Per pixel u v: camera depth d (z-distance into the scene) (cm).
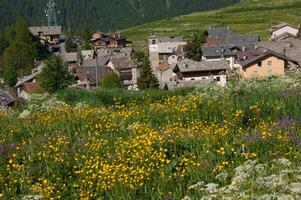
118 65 12638
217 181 1355
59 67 7144
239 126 1964
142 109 2359
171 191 1342
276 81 2903
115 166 1453
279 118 2059
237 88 2722
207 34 16925
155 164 1497
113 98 3081
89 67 11888
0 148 1738
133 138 1734
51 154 1658
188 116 2141
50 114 2334
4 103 6306
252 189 1070
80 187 1402
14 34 17438
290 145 1589
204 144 1605
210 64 10331
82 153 1666
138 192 1361
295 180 1095
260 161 1478
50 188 1348
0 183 1434
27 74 13900
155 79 9762
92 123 2067
